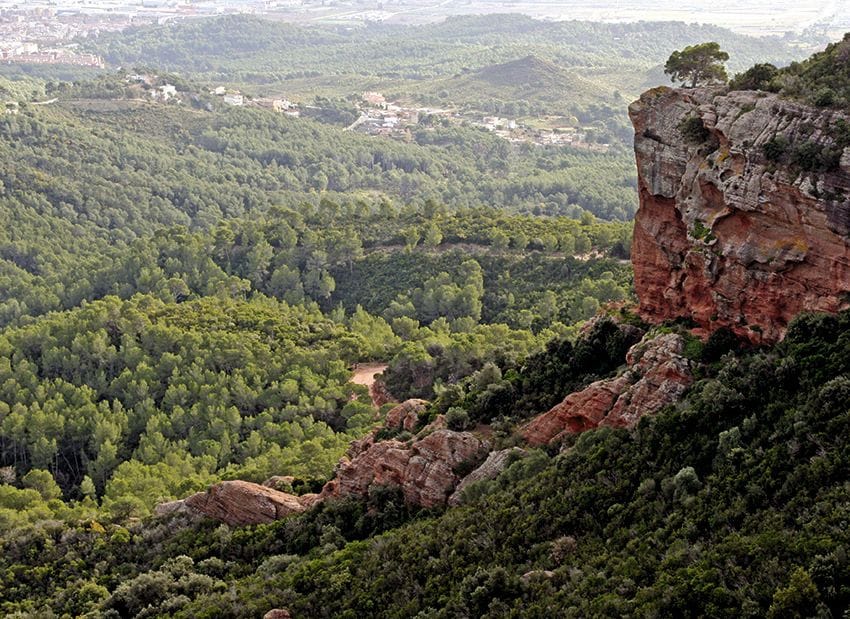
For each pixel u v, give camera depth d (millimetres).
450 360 87188
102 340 104438
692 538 32656
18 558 57250
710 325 43125
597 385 44469
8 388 96625
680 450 37562
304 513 52062
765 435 35375
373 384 94375
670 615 28641
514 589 34625
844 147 37406
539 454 43438
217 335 105000
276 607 42062
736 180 40375
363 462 52219
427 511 46500
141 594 48219
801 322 38188
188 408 94062
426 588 38156
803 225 38500
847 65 41656
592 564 33938
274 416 90500
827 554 27250
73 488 85938
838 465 31406
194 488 70375
